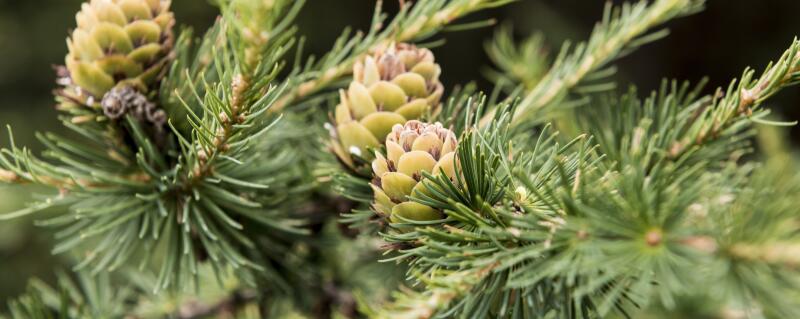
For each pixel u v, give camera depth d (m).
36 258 1.03
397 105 0.47
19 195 0.74
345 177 0.47
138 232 0.50
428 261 0.44
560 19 1.36
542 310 0.44
